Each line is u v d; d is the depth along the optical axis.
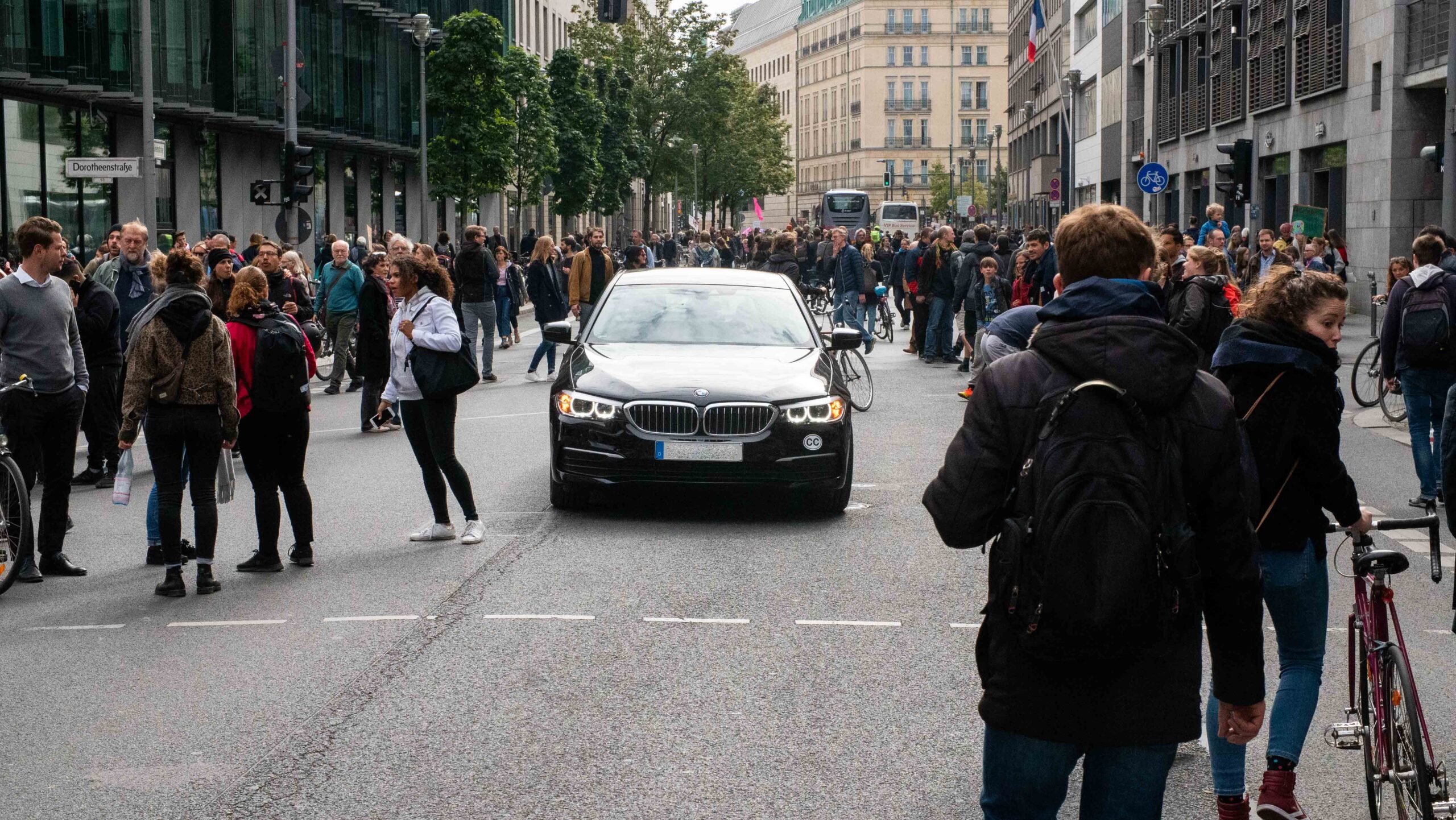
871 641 7.68
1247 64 42.62
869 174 159.88
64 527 9.52
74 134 34.28
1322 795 5.51
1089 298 3.56
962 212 114.44
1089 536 3.32
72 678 7.05
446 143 46.47
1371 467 13.88
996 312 23.38
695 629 7.93
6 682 6.99
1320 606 5.14
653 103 84.06
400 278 10.21
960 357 25.94
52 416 9.49
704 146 87.50
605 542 10.34
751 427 10.95
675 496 12.32
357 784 5.57
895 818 5.23
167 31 35.53
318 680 6.97
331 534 10.73
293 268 21.64
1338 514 5.05
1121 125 60.31
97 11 32.72
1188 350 3.48
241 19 38.62
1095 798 3.59
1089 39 68.56
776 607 8.44
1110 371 3.44
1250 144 25.45
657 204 120.31
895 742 6.06
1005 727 3.49
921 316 27.03
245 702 6.63
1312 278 5.02
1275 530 5.06
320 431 16.98
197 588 8.84
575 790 5.50
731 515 11.41
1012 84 104.88
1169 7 52.00
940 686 6.87
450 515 11.41
